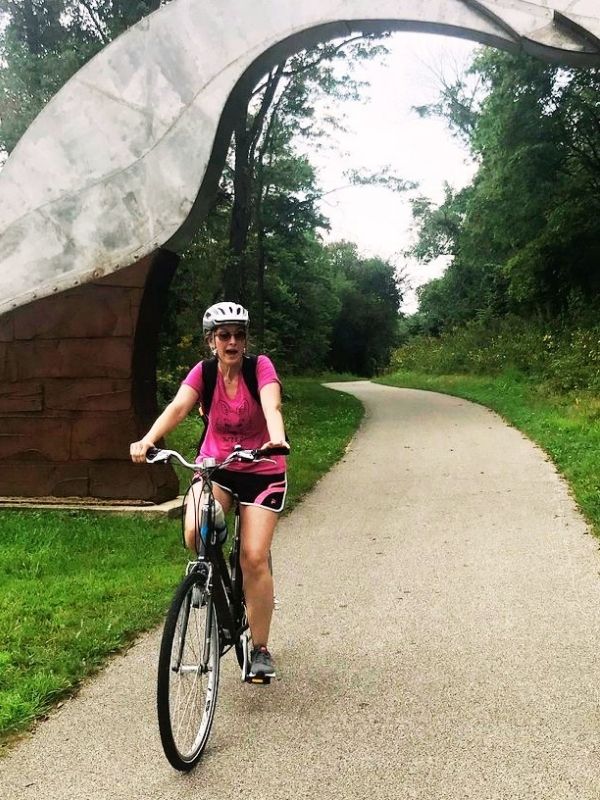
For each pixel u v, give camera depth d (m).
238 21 7.50
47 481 8.00
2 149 15.75
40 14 17.20
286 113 22.44
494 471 9.96
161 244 7.65
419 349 40.38
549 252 23.42
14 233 7.86
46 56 15.93
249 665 3.69
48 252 7.82
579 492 8.07
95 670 4.14
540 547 6.30
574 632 4.44
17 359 8.00
